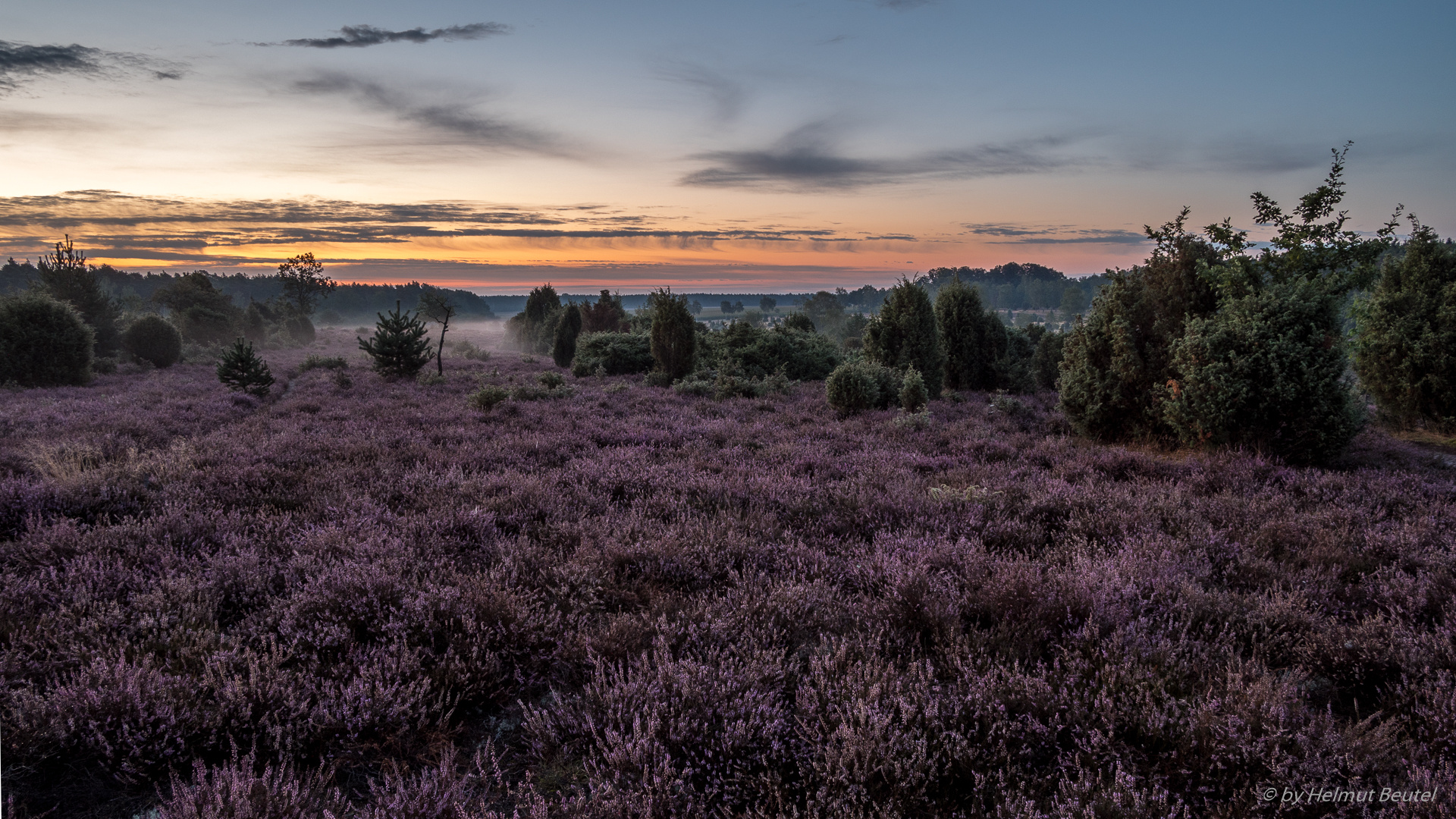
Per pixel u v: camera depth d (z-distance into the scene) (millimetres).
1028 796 2338
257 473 6988
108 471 6336
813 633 3770
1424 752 2471
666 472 7719
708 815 2301
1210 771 2373
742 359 25438
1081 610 3607
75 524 4887
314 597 3592
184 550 4480
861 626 3715
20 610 3441
